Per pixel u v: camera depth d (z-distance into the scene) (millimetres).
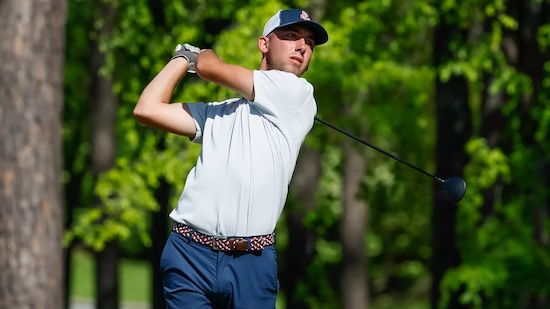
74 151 54781
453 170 41188
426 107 54969
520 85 39188
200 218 11906
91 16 48125
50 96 30078
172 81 12367
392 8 42312
